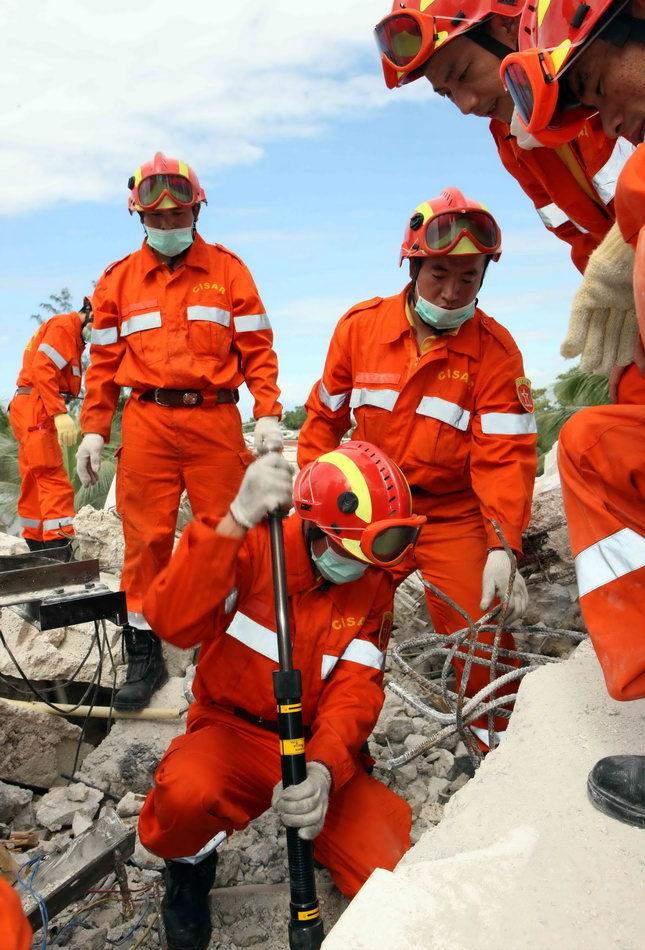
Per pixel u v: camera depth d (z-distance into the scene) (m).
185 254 4.43
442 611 3.81
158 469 4.44
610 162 2.51
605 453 1.99
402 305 3.74
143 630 4.40
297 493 2.80
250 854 3.30
